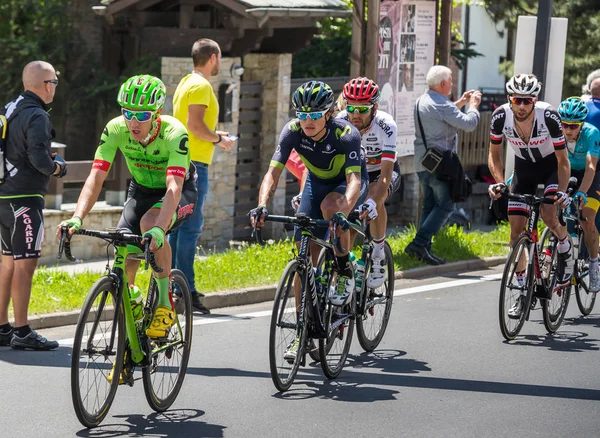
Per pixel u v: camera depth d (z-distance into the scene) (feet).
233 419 49.70
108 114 175.42
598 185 76.69
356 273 61.05
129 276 50.31
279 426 48.91
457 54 172.35
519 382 58.39
